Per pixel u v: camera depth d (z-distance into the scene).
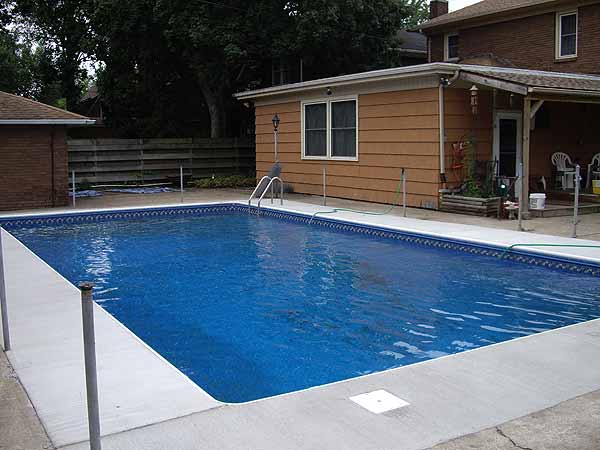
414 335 5.98
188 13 20.41
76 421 3.71
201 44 20.67
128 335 5.46
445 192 13.25
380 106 14.64
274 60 22.84
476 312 6.71
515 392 4.04
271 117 18.80
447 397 3.96
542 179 14.73
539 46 19.03
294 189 18.02
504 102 13.98
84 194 18.34
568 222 11.53
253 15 20.72
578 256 8.28
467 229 10.80
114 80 25.55
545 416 3.67
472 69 13.09
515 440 3.36
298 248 10.52
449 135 13.30
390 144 14.48
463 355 4.80
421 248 10.34
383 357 5.40
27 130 14.91
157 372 4.53
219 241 11.34
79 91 30.36
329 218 12.59
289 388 4.77
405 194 13.39
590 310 6.71
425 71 12.81
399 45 24.27
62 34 26.41
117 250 10.59
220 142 22.42
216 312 6.88
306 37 20.39
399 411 3.75
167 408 3.87
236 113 26.80
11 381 4.40
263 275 8.59
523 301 7.09
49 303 6.66
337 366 5.21
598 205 13.11
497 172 13.80
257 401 3.95
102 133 28.41
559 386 4.15
